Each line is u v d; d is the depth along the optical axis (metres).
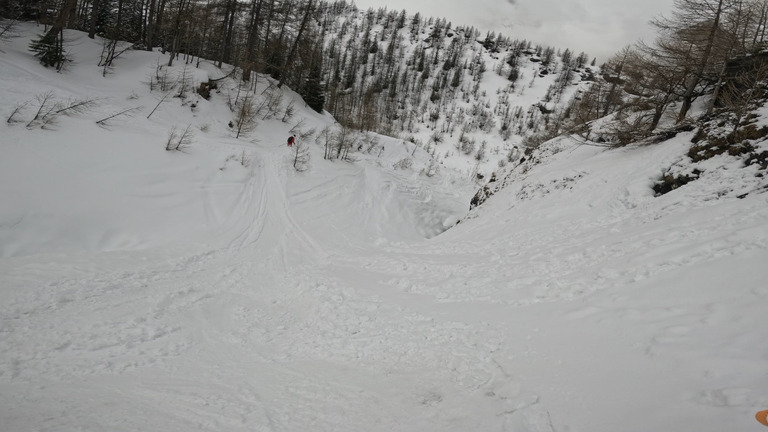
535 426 4.41
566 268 9.84
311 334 8.86
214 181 22.47
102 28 39.56
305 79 46.84
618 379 4.94
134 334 8.47
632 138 17.39
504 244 14.38
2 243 13.14
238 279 13.64
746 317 5.33
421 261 14.34
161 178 20.27
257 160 26.52
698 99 18.41
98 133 20.41
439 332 7.93
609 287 7.92
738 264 6.69
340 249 19.00
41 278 11.03
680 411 3.99
